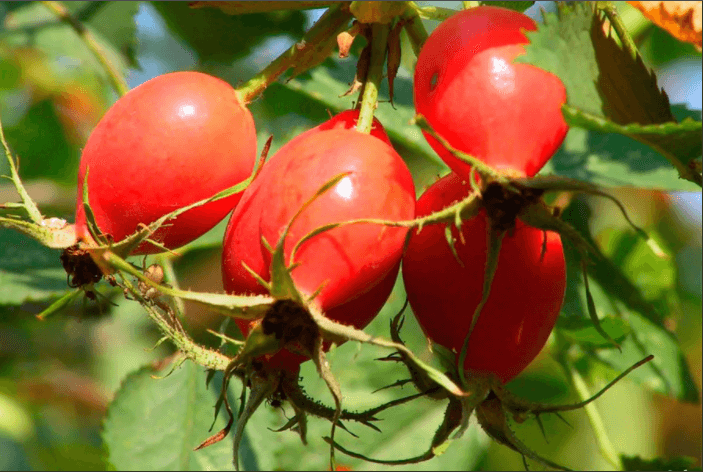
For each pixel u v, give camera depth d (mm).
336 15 305
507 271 298
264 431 333
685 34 308
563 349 338
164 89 298
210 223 300
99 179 298
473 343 299
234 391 333
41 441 361
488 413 302
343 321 298
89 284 304
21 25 348
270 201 293
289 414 337
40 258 330
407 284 302
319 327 293
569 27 293
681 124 290
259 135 345
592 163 321
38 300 327
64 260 304
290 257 292
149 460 330
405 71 342
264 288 295
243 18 357
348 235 291
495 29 292
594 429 337
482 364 300
